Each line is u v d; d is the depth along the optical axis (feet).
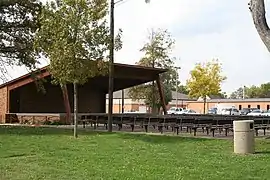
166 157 47.88
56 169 39.22
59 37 71.00
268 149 55.67
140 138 69.77
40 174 36.68
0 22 99.30
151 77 141.28
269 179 35.22
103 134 77.51
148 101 175.11
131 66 129.18
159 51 177.27
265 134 83.20
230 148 56.65
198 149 55.83
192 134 81.56
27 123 122.01
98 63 73.15
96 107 167.84
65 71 71.05
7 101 133.90
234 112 200.54
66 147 56.90
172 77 200.44
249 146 51.93
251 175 36.94
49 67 73.87
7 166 40.88
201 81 201.16
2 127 97.55
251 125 52.37
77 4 71.10
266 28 33.86
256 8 34.01
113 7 79.92
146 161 44.50
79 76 72.08
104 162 43.55
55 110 153.48
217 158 47.50
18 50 101.96
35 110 148.15
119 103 267.18
